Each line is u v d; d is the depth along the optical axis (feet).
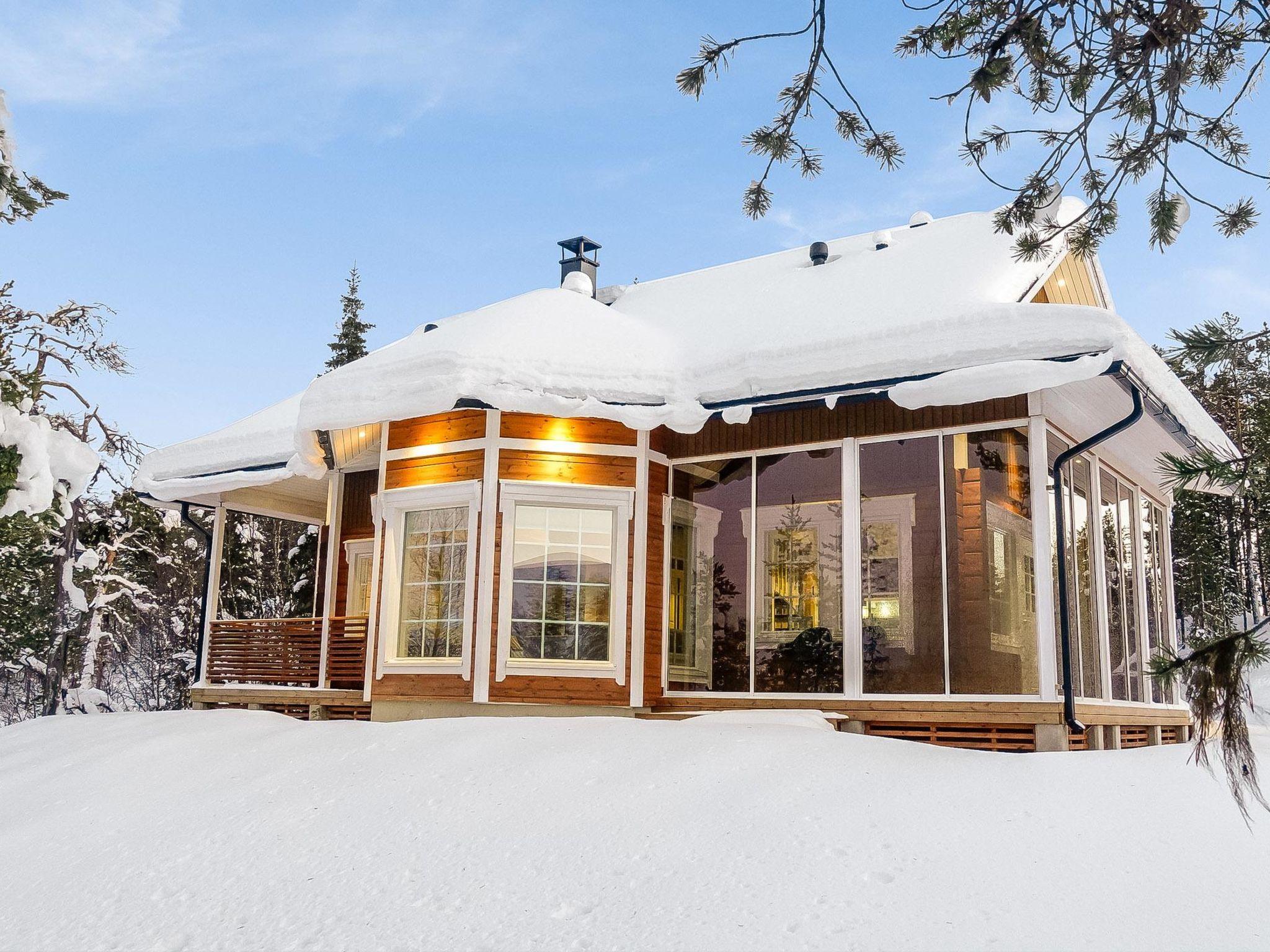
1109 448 41.50
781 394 34.78
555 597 38.78
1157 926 15.88
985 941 15.75
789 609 37.42
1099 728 36.14
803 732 30.14
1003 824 20.70
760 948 16.24
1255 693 63.57
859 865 19.13
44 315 75.56
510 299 50.06
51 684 80.59
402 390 37.09
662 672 39.50
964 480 34.76
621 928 17.54
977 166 17.63
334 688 49.26
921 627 34.71
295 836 24.32
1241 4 14.61
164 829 26.17
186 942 19.27
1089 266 46.50
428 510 40.65
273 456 47.75
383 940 18.22
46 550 78.89
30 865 24.73
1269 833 19.33
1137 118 16.21
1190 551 95.76
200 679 52.54
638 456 39.73
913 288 38.73
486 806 24.76
